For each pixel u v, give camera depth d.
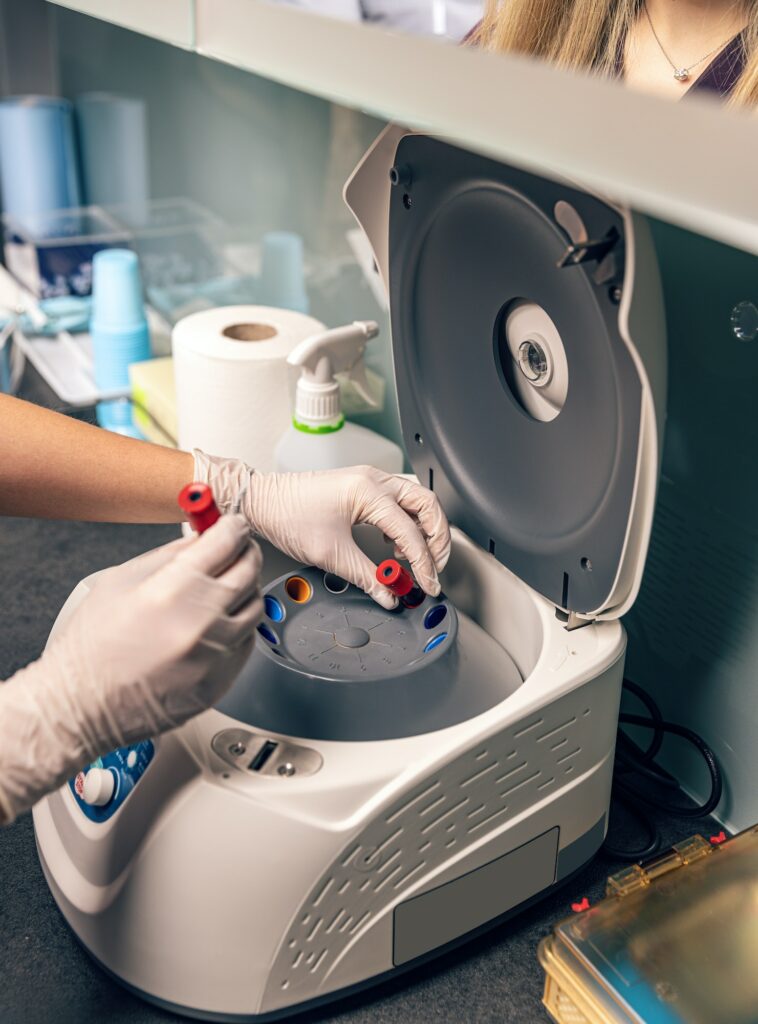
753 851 0.78
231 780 0.65
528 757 0.72
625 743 0.95
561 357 0.71
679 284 0.83
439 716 0.74
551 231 0.63
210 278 1.71
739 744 0.90
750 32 0.88
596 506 0.70
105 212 1.87
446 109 0.42
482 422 0.84
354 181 0.79
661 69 0.96
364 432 1.10
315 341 1.01
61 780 0.64
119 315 1.47
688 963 0.69
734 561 0.85
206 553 0.60
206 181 1.64
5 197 1.87
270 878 0.65
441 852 0.71
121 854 0.69
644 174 0.35
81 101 1.84
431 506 0.87
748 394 0.80
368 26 0.46
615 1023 0.65
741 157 0.32
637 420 0.63
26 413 0.90
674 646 0.94
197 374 1.11
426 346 0.87
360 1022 0.72
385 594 0.83
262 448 1.14
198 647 0.60
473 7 0.95
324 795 0.65
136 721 0.62
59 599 1.17
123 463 0.89
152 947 0.68
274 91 1.38
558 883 0.82
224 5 0.57
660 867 0.76
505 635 0.88
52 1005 0.72
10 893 0.82
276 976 0.68
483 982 0.76
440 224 0.76
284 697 0.73
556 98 0.38
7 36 1.95
